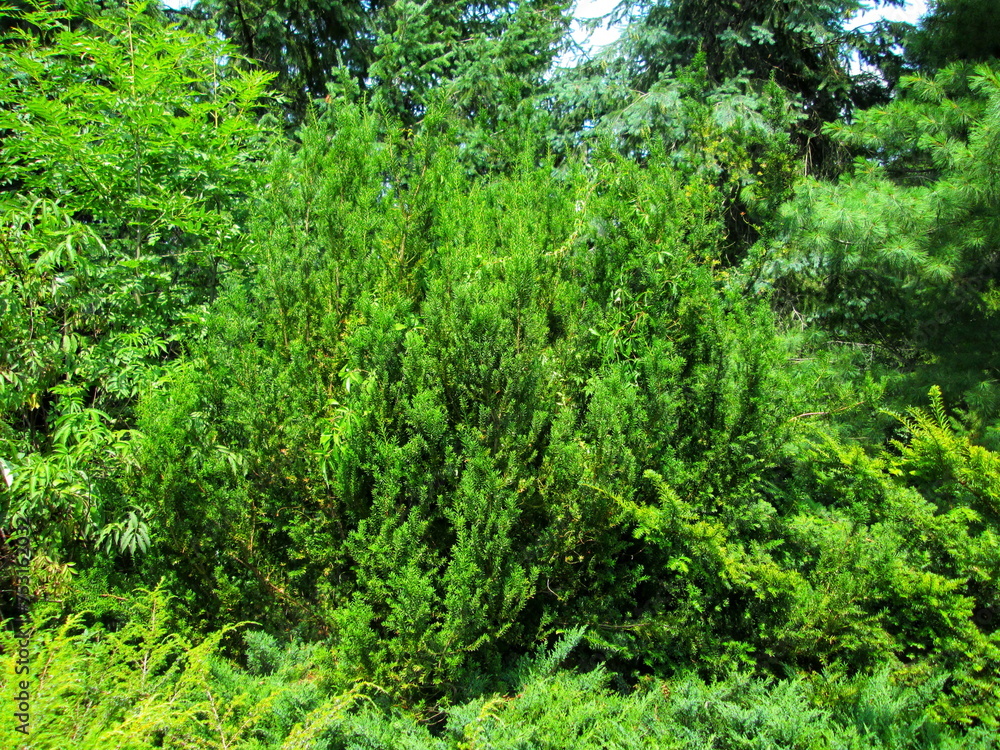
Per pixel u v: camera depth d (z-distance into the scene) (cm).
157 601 283
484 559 296
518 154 455
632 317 367
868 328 761
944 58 653
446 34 895
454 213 374
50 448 374
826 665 306
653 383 336
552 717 259
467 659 307
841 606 301
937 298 592
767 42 808
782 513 388
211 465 314
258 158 557
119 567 353
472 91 810
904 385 568
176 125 439
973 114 496
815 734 261
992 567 302
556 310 350
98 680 244
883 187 518
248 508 318
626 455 315
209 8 909
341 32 986
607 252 379
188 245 477
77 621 308
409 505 315
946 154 485
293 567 334
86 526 329
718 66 880
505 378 309
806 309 755
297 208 370
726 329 353
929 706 283
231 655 322
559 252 364
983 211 474
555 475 317
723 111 739
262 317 353
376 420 308
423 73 818
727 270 432
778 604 316
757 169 509
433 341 318
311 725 243
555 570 330
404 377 310
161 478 305
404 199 360
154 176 462
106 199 432
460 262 325
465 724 261
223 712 264
